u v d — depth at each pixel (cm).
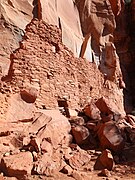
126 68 2048
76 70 1031
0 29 1097
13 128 649
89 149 698
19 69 795
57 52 924
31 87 789
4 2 1154
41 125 695
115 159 640
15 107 722
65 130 729
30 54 827
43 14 1238
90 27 1673
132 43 2103
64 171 533
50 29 909
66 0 1532
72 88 977
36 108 792
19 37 1155
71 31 1455
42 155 568
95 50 1639
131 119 1085
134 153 693
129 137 803
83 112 920
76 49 1429
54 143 665
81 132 730
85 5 1673
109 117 844
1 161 518
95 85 1188
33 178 486
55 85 889
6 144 579
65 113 869
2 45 1085
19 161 521
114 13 1958
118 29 1991
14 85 763
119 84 1691
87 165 592
